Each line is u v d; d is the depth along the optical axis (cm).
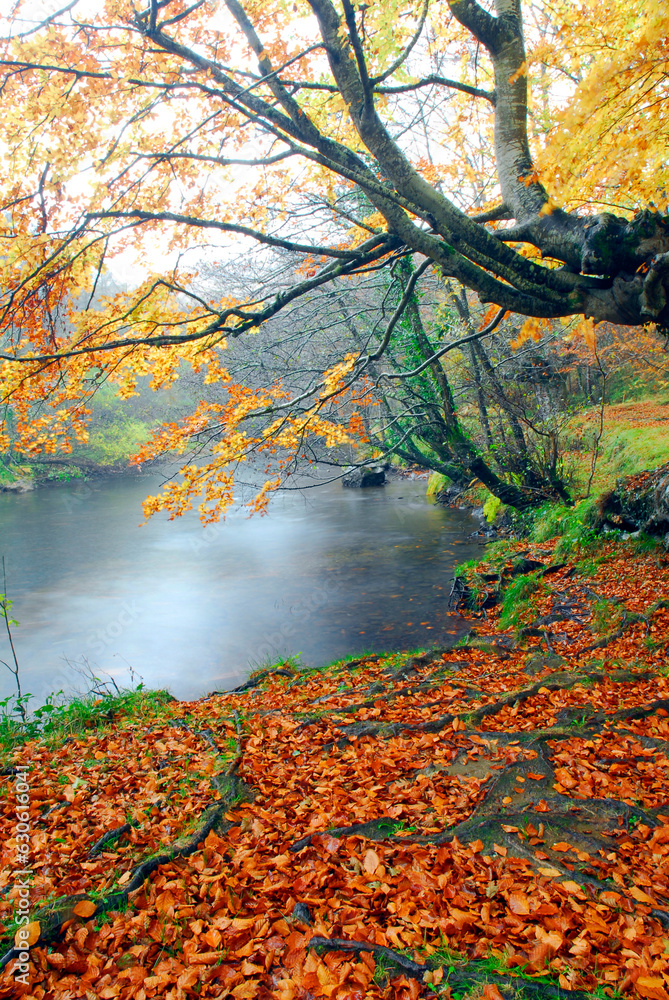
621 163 462
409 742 494
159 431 795
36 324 562
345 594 1245
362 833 350
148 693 774
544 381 1870
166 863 329
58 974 256
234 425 761
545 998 225
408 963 245
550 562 1118
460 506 2077
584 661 687
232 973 250
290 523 2059
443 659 775
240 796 413
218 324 561
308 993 237
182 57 536
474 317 1404
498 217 614
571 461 1664
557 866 305
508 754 441
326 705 641
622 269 472
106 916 288
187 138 527
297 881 305
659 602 781
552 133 425
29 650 1045
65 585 1447
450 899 287
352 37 467
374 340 1628
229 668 929
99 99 519
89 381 626
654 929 257
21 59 501
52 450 666
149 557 1698
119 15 504
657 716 476
